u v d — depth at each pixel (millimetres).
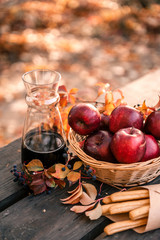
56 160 999
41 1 4801
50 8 4656
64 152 1016
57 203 955
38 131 1015
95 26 4281
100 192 983
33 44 3729
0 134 2277
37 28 4176
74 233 885
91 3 4941
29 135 1014
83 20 4484
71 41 3924
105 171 953
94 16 4578
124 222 884
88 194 958
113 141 948
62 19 4453
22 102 2699
